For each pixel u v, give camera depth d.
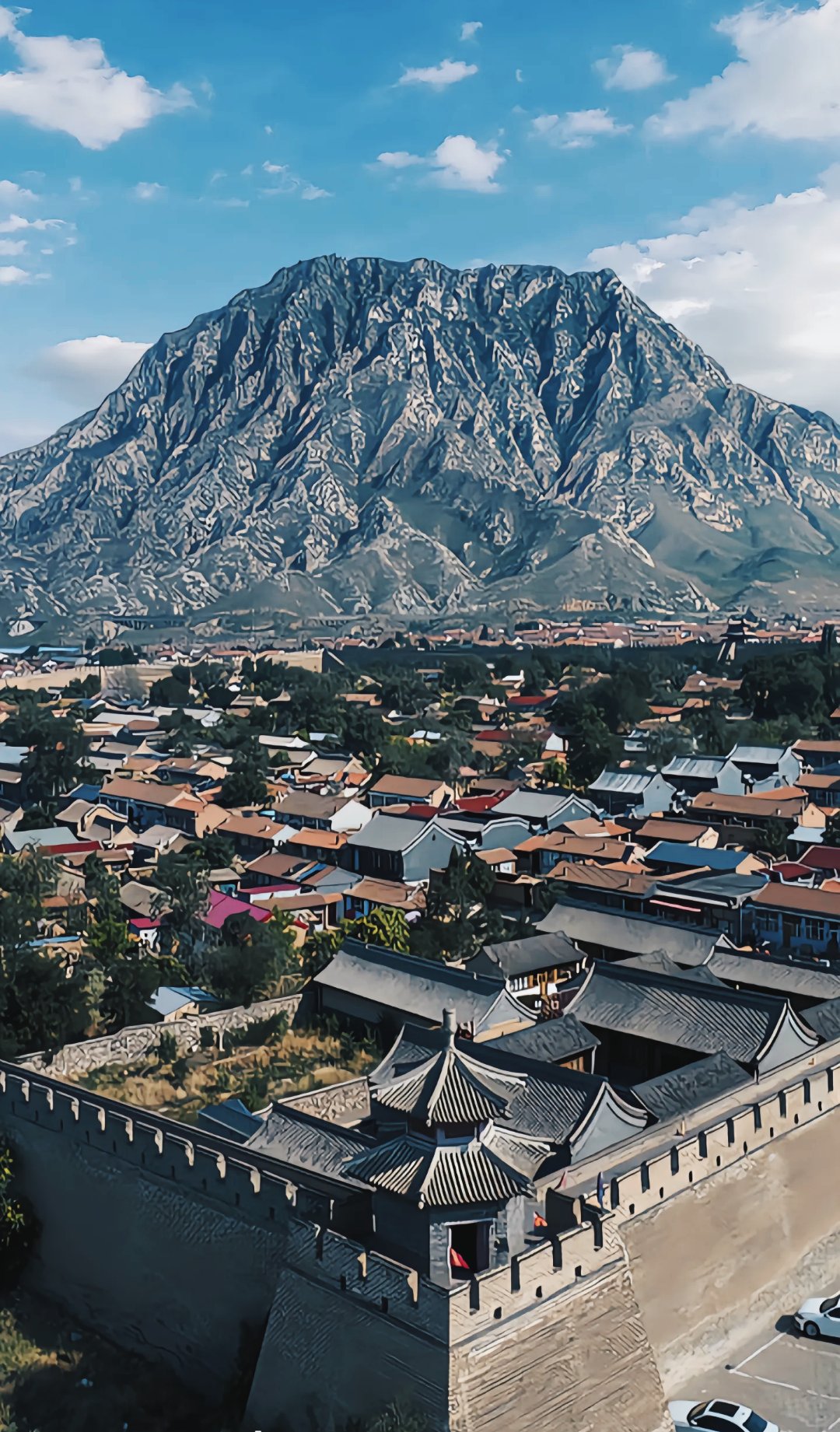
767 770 144.00
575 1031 56.47
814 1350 37.75
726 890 90.62
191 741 182.50
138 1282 40.66
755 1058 50.47
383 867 111.94
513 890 101.06
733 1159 40.50
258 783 142.12
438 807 131.88
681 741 163.12
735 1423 32.41
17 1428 35.81
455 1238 33.59
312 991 70.75
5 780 160.12
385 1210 33.12
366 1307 31.56
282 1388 33.25
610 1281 33.28
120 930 79.31
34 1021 60.94
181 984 75.81
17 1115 47.34
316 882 102.44
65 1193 44.38
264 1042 67.00
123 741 188.25
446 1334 29.41
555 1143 42.16
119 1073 61.84
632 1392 32.56
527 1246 33.12
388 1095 33.66
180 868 97.69
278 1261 35.59
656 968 64.75
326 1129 43.16
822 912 82.88
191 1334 38.41
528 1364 30.66
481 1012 62.03
